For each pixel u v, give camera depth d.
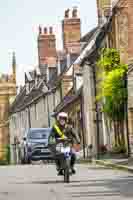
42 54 80.25
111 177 23.44
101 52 47.31
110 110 37.81
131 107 37.12
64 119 21.11
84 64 55.81
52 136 21.08
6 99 114.88
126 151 40.06
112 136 46.00
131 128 37.75
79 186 19.53
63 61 71.19
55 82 71.81
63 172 22.77
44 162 46.09
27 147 45.81
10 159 104.25
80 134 59.28
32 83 90.62
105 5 53.25
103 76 40.16
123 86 37.44
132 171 26.12
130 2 38.78
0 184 21.45
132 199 15.27
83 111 57.97
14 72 115.88
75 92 62.28
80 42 65.00
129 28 38.56
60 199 15.71
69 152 20.98
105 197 15.95
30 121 88.25
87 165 34.31
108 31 46.19
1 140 112.31
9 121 109.81
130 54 38.09
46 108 76.88
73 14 68.75
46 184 20.73
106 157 40.09
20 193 17.80
